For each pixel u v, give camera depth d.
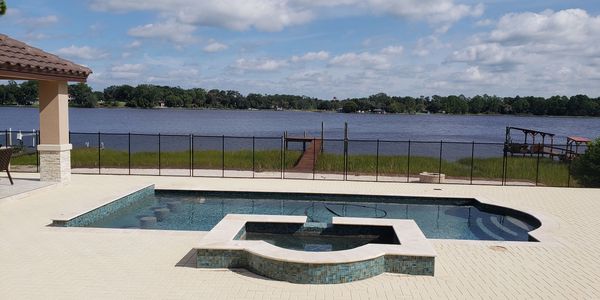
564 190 15.98
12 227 10.05
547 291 6.98
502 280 7.41
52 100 14.52
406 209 13.95
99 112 104.75
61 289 6.77
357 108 152.00
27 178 15.56
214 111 144.75
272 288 6.95
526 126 86.56
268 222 10.23
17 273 7.38
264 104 155.25
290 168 21.27
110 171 18.83
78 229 9.92
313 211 13.48
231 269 7.73
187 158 24.00
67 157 15.15
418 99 148.12
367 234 10.38
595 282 7.37
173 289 6.84
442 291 6.93
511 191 15.69
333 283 7.19
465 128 78.06
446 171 21.55
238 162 23.17
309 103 159.38
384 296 6.71
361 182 17.00
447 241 9.54
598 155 17.81
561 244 9.46
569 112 126.69
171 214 12.77
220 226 9.25
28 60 12.92
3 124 58.16
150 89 131.50
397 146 43.44
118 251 8.55
